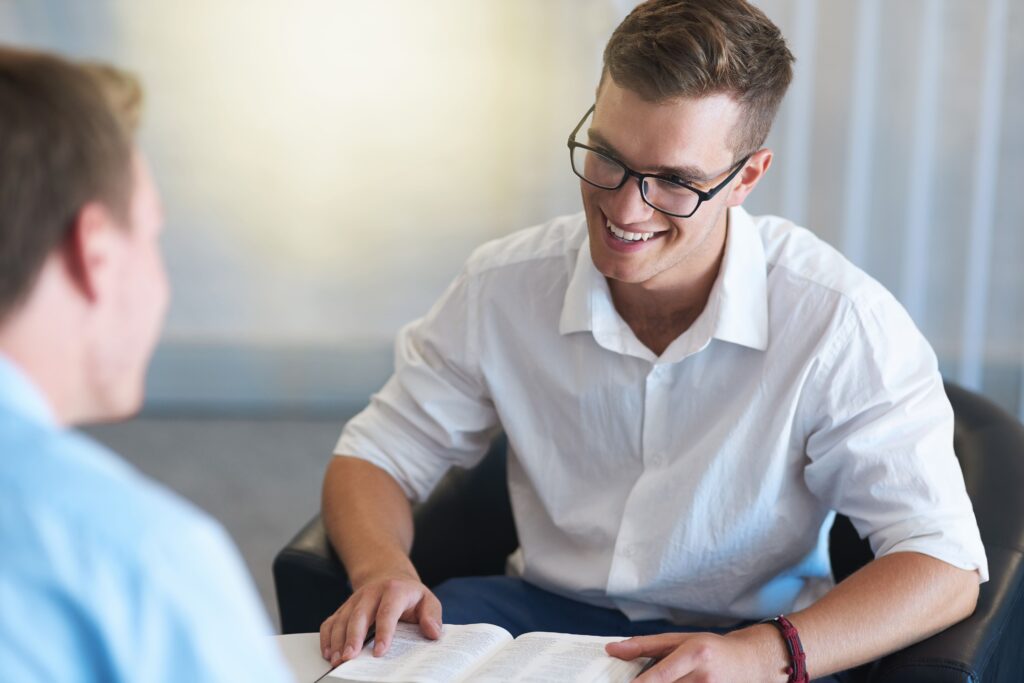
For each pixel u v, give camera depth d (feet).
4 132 2.03
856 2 9.49
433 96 10.24
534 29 10.00
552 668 3.68
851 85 9.68
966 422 5.11
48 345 2.15
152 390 11.31
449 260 10.69
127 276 2.25
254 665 2.08
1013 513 4.51
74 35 10.09
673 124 3.93
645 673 3.65
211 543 2.07
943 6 9.46
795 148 9.85
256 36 10.11
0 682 1.87
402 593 4.15
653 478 4.58
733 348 4.45
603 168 4.08
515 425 4.84
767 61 4.07
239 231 10.69
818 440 4.40
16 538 1.89
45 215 2.06
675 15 3.96
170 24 10.07
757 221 4.71
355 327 11.00
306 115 10.32
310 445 10.85
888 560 4.10
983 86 9.62
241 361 11.17
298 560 4.83
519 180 10.41
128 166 2.19
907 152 9.82
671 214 4.09
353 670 3.75
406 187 10.51
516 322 4.80
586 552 4.80
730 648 3.79
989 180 9.84
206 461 10.53
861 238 10.05
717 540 4.53
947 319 10.25
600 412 4.66
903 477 4.18
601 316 4.54
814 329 4.35
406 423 5.06
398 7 10.02
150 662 1.95
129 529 1.96
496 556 5.54
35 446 1.98
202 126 10.36
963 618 4.07
